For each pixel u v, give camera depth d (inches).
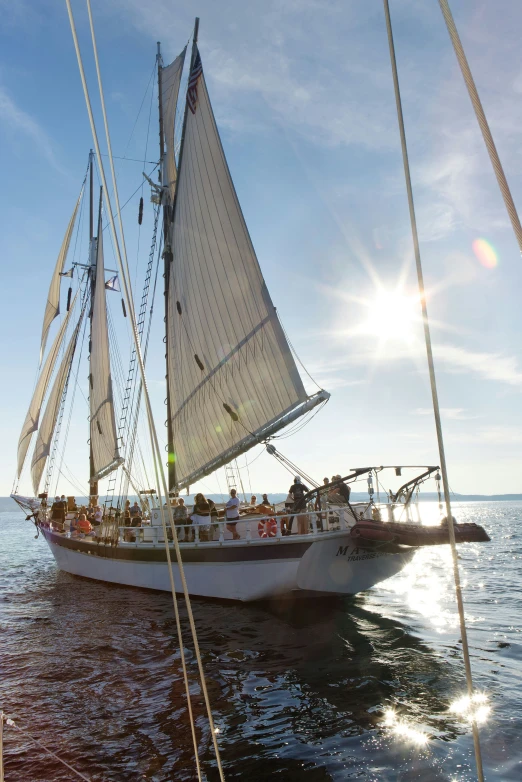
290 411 685.3
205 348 815.7
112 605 698.2
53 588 871.7
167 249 913.5
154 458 108.0
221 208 759.1
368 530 555.2
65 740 305.7
